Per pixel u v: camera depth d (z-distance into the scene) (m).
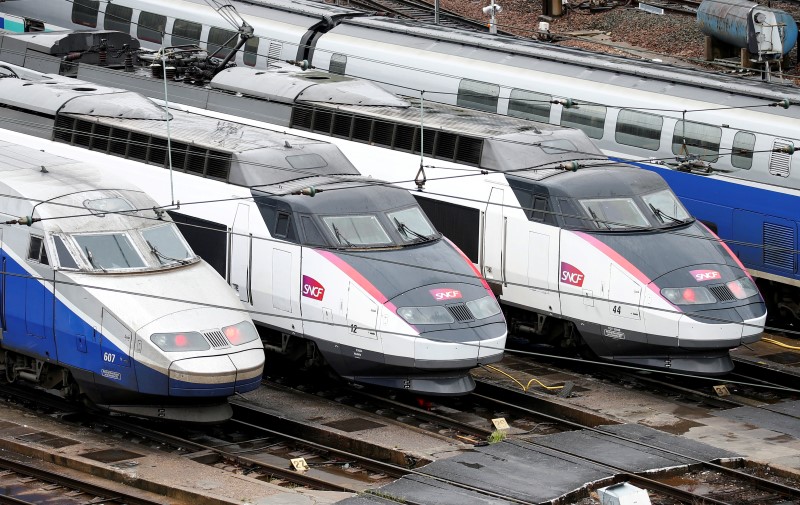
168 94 66.06
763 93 63.03
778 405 53.78
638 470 44.81
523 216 56.03
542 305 56.12
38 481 43.03
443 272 51.44
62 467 44.09
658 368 54.00
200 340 45.69
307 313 51.44
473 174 57.59
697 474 45.59
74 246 47.38
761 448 48.09
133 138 57.28
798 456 47.19
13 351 49.62
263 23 79.12
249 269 53.25
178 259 49.06
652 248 54.34
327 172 55.19
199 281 48.28
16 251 48.34
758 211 61.59
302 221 51.62
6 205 49.00
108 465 43.53
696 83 65.06
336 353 50.88
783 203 60.75
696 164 63.31
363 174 60.00
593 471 44.38
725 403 54.34
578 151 58.53
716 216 63.19
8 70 64.94
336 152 56.56
